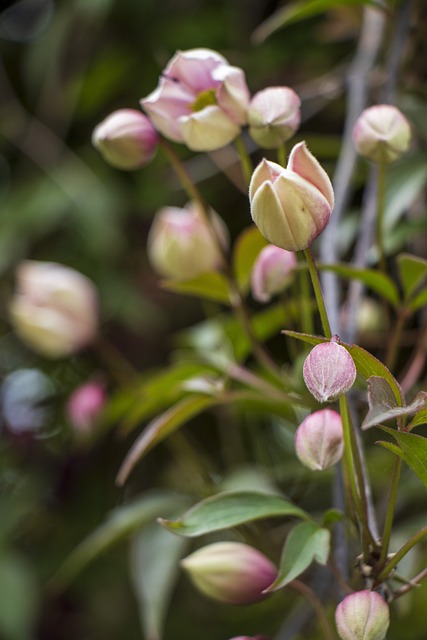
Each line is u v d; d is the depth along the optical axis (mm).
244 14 948
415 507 785
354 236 731
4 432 1013
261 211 530
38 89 987
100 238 912
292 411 706
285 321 690
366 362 527
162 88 600
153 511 692
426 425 799
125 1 948
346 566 584
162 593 667
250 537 687
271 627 907
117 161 628
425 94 740
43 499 982
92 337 774
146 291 975
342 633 532
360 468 551
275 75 935
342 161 693
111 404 743
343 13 826
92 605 938
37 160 979
